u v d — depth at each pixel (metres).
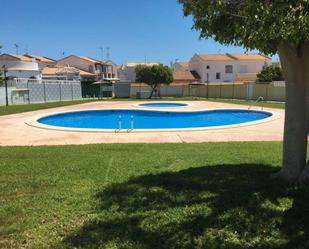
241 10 4.33
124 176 6.53
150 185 5.85
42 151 9.47
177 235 3.98
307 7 3.80
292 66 5.51
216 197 5.18
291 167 5.77
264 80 52.12
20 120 18.33
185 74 75.94
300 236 3.94
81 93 46.00
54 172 6.87
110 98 48.00
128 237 3.95
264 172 6.66
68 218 4.49
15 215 4.60
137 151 9.45
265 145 10.54
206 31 5.23
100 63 77.44
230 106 30.34
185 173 6.66
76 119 24.83
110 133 13.94
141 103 35.97
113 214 4.60
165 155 8.70
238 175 6.45
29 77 54.44
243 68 76.50
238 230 4.11
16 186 5.93
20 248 3.74
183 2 5.07
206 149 9.73
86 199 5.20
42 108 27.17
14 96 32.97
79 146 10.50
